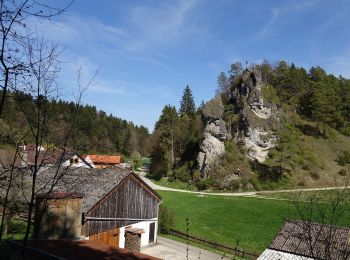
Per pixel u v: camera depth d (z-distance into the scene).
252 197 73.75
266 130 96.12
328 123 115.38
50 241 16.97
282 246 27.14
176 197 71.12
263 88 109.12
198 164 91.56
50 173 21.28
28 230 7.23
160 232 40.97
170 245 35.81
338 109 122.19
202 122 96.19
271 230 45.97
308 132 109.44
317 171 87.19
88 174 32.69
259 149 93.31
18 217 25.34
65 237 20.67
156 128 118.56
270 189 83.50
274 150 94.19
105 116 139.12
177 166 98.94
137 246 32.03
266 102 100.19
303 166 89.19
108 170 33.25
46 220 19.67
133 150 140.50
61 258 14.14
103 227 29.62
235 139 96.25
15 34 6.39
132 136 142.38
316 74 137.75
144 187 34.69
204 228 46.19
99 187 30.23
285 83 129.88
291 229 28.89
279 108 109.69
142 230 32.50
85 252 15.58
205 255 32.91
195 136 102.94
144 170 117.69
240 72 119.00
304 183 83.19
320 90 114.94
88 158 46.28
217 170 88.38
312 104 114.50
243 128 96.44
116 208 31.05
